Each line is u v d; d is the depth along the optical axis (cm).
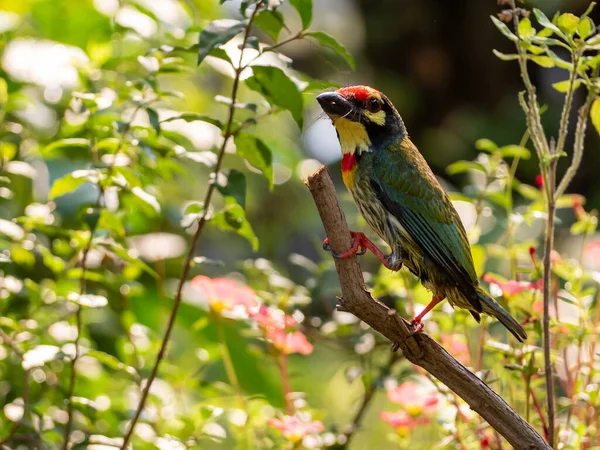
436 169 2027
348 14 2156
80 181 902
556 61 814
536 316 916
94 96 912
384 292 1060
